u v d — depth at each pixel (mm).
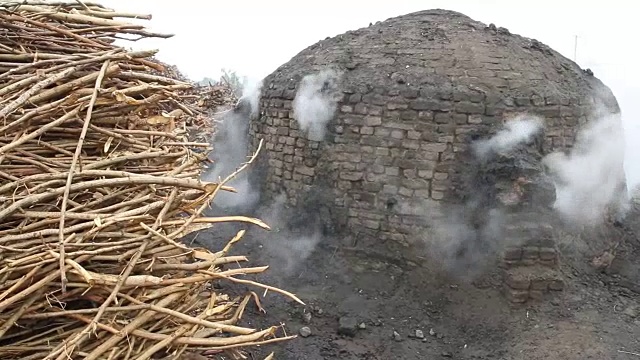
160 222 2465
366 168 6766
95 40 2910
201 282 2633
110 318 2354
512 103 6469
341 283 6586
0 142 2412
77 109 2494
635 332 5496
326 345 5594
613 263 6715
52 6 2971
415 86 6562
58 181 2381
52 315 2260
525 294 5809
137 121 2885
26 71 2623
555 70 7270
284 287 6504
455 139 6414
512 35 7633
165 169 2854
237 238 2785
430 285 6336
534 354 5250
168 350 2498
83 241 2322
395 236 6605
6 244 2242
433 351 5613
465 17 8023
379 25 8016
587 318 5652
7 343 2336
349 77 7020
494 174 6145
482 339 5652
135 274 2445
